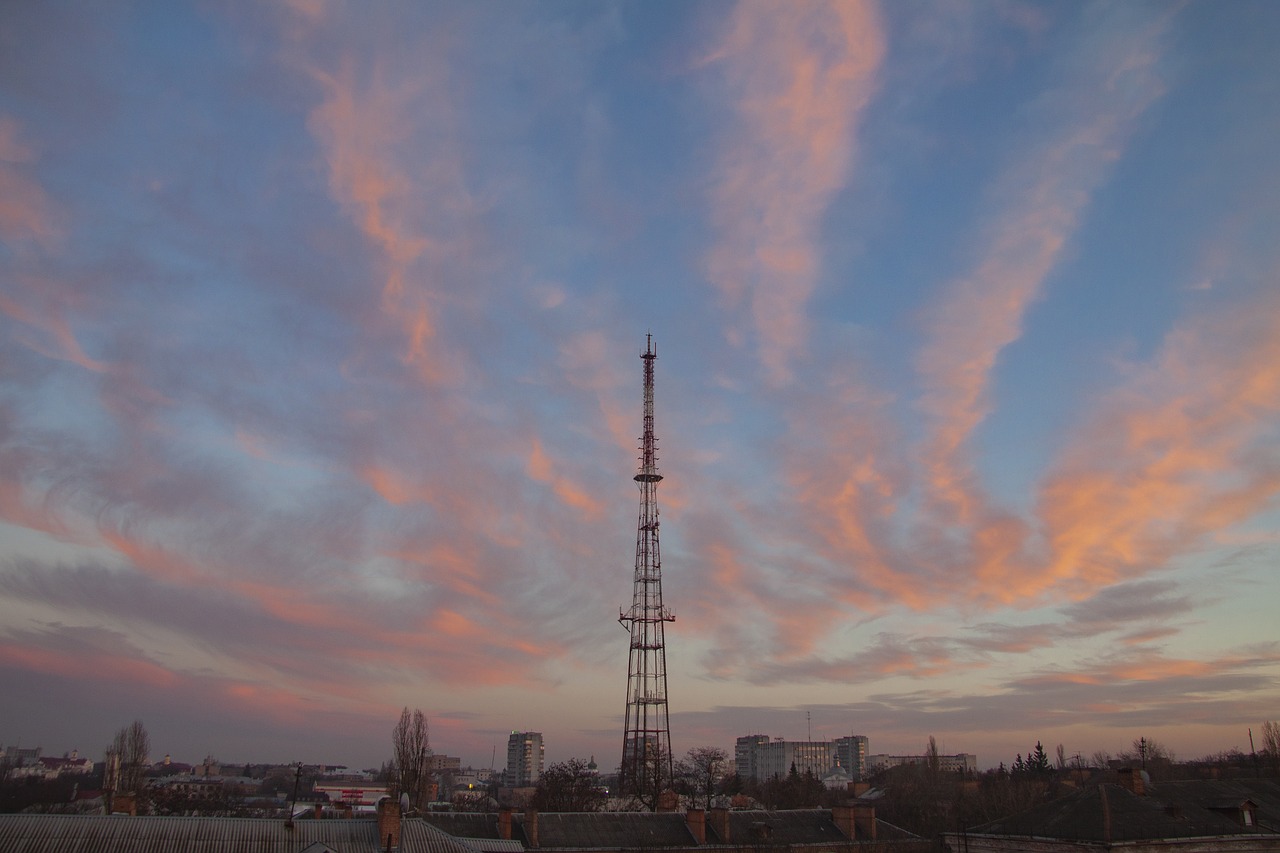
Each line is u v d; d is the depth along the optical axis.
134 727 177.62
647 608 152.62
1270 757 193.38
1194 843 82.94
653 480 157.12
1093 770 180.62
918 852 111.00
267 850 75.38
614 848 100.25
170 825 75.62
